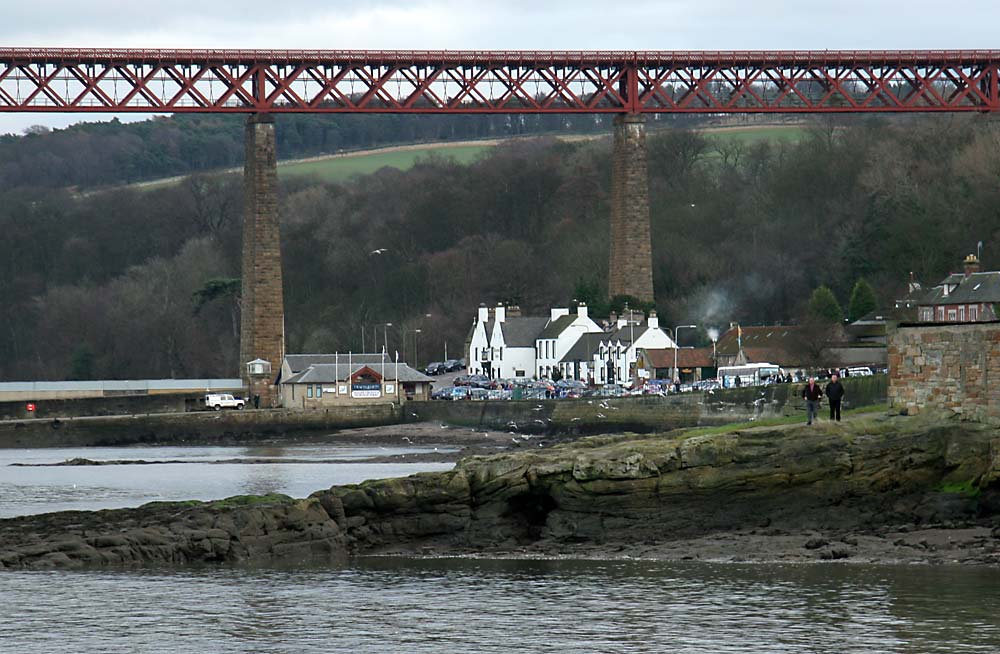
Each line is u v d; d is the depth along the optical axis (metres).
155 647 163.00
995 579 179.62
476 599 180.88
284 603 180.75
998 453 196.25
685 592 180.12
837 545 195.50
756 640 160.00
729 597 176.75
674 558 196.38
